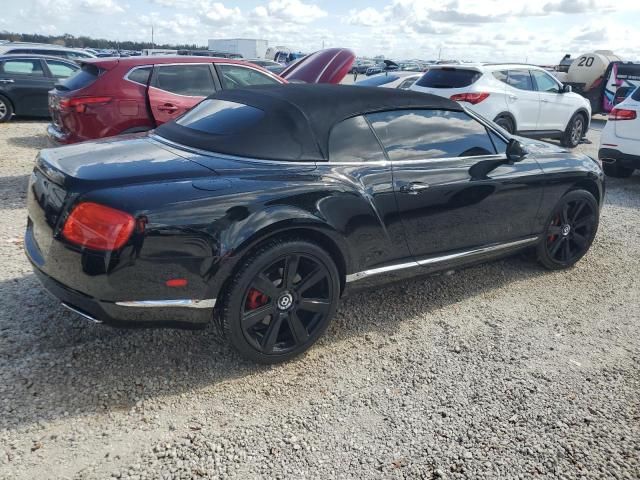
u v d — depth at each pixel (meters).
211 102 3.73
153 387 2.84
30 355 3.02
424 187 3.50
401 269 3.55
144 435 2.49
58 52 15.86
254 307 2.92
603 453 2.52
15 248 4.49
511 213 4.12
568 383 3.06
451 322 3.73
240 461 2.37
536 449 2.52
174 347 3.21
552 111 10.69
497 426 2.67
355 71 47.03
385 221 3.34
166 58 6.61
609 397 2.94
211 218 2.67
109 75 6.21
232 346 2.94
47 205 2.75
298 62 10.50
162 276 2.62
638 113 7.47
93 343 3.18
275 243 2.88
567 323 3.79
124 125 6.28
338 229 3.09
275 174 2.97
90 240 2.51
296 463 2.38
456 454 2.48
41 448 2.37
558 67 19.48
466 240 3.89
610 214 6.57
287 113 3.20
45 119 12.73
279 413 2.71
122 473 2.27
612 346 3.50
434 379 3.05
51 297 3.68
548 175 4.30
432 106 3.80
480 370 3.15
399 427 2.64
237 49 42.62
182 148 3.20
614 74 15.45
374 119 3.48
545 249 4.55
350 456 2.44
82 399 2.70
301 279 3.05
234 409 2.72
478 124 4.04
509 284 4.41
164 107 6.45
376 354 3.29
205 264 2.67
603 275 4.68
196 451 2.41
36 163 3.08
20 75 11.77
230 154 3.05
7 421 2.50
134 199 2.56
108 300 2.58
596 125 16.23
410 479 2.32
